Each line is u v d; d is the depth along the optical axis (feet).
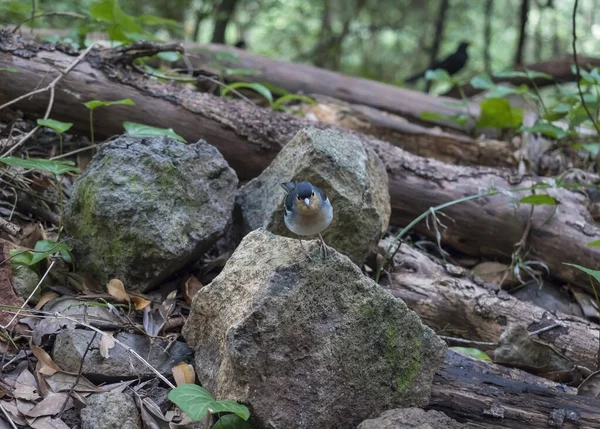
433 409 3.67
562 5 15.31
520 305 4.74
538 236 5.29
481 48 15.76
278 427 3.44
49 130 5.55
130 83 5.28
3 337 3.88
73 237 4.37
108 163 4.24
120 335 3.98
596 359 4.52
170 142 4.39
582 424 3.61
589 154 6.69
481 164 6.53
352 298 3.55
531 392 3.76
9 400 3.59
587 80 5.89
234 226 4.76
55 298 4.18
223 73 7.45
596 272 3.84
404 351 3.63
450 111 7.45
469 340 4.63
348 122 6.73
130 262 4.22
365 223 4.43
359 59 15.19
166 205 4.22
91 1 10.03
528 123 6.78
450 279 4.84
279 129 5.35
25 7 6.91
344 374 3.54
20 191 4.80
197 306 3.83
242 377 3.42
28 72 5.16
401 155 5.45
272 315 3.43
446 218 5.37
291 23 14.52
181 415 3.64
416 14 13.71
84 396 3.67
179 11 11.46
